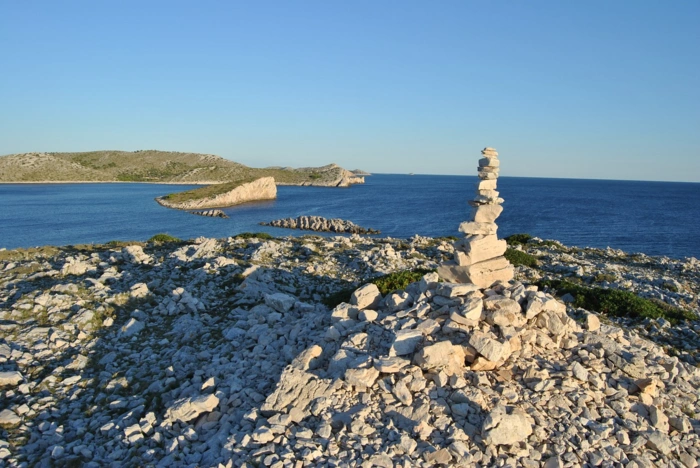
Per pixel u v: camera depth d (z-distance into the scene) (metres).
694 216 104.12
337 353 11.63
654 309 19.33
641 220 94.69
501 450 8.86
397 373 10.76
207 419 11.03
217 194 135.25
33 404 12.31
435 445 8.97
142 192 176.12
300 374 11.10
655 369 11.62
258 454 9.11
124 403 12.22
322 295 22.30
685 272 31.34
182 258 26.00
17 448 10.55
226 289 21.30
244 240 35.56
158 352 15.26
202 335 16.27
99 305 18.09
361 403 10.21
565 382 10.51
